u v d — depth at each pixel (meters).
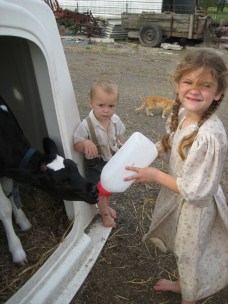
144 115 5.23
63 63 2.28
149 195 3.14
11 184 2.44
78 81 7.08
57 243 2.37
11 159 2.20
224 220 1.86
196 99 1.62
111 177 2.01
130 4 14.00
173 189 1.76
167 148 1.99
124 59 9.52
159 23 11.75
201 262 1.91
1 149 2.17
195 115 1.73
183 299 1.98
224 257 1.95
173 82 1.88
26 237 2.42
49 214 2.63
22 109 2.73
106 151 2.46
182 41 11.80
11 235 2.25
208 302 2.16
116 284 2.25
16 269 2.19
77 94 6.09
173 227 1.95
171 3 14.18
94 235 2.59
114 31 13.14
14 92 2.66
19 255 2.21
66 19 13.70
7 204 2.21
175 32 11.58
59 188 2.13
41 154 2.22
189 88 1.62
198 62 1.56
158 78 7.57
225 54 10.20
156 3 13.66
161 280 2.23
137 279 2.30
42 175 2.12
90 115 2.39
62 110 2.20
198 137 1.64
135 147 1.96
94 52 10.45
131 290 2.21
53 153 2.19
